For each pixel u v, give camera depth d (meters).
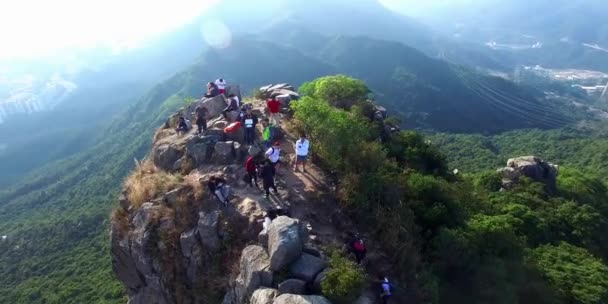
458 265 22.75
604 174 91.19
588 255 34.97
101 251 95.44
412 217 23.02
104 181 160.25
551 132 153.62
